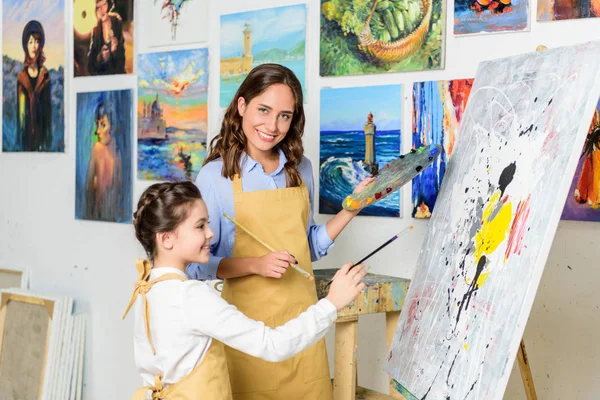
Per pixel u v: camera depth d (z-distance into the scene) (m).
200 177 1.81
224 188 1.79
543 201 1.28
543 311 2.04
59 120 3.28
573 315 1.98
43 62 3.34
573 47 1.36
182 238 1.50
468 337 1.39
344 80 2.44
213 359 1.49
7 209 3.55
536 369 2.06
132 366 3.04
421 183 2.25
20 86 3.44
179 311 1.44
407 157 1.78
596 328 1.94
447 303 1.54
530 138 1.40
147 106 2.96
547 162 1.31
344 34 2.41
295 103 1.81
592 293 1.95
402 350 1.68
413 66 2.26
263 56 2.61
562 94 1.34
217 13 2.76
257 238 1.73
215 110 2.78
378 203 2.36
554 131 1.32
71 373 3.15
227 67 2.71
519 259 1.29
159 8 2.92
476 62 2.15
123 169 3.06
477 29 2.12
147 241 1.53
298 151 1.88
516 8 2.05
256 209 1.78
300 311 1.77
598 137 1.88
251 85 1.76
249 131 1.78
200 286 1.47
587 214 1.91
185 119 2.84
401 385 1.62
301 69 2.52
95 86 3.18
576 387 1.99
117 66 3.06
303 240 1.82
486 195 1.51
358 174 2.39
